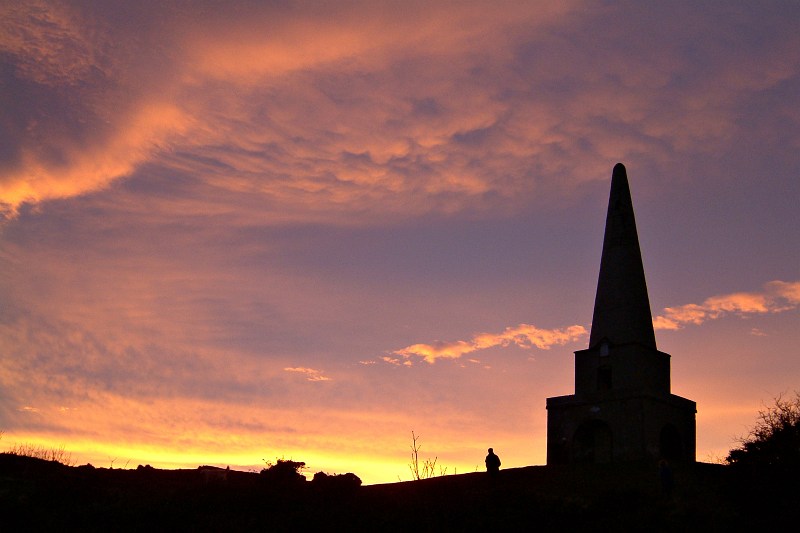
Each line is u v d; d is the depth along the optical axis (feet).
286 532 135.13
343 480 166.81
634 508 135.44
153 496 156.97
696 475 155.22
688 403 188.96
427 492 158.51
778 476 136.87
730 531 121.60
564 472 163.94
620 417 179.93
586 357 191.62
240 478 177.27
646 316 191.72
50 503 145.28
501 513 137.59
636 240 198.80
